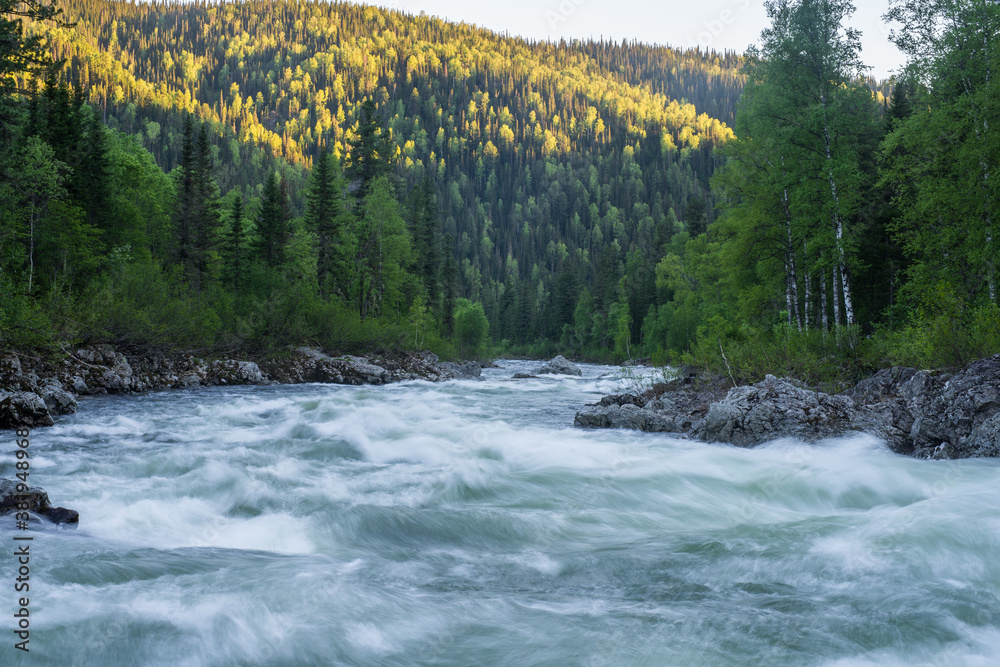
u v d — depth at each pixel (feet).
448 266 262.67
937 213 84.07
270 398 95.45
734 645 17.02
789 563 23.47
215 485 34.55
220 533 26.89
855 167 91.56
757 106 98.99
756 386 55.57
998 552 23.86
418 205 244.83
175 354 117.08
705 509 33.60
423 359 161.48
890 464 40.42
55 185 121.49
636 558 24.47
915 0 83.15
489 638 17.31
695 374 82.84
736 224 120.88
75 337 100.12
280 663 15.62
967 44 81.10
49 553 22.12
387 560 24.16
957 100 80.43
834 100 93.66
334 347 153.38
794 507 35.19
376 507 29.89
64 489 33.14
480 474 39.29
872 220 119.55
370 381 135.23
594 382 145.69
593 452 47.39
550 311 403.34
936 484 36.22
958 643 17.30
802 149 96.58
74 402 72.79
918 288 84.12
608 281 360.89
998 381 45.52
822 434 48.88
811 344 78.54
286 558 23.61
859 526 27.81
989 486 34.40
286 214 208.13
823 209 94.38
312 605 18.83
